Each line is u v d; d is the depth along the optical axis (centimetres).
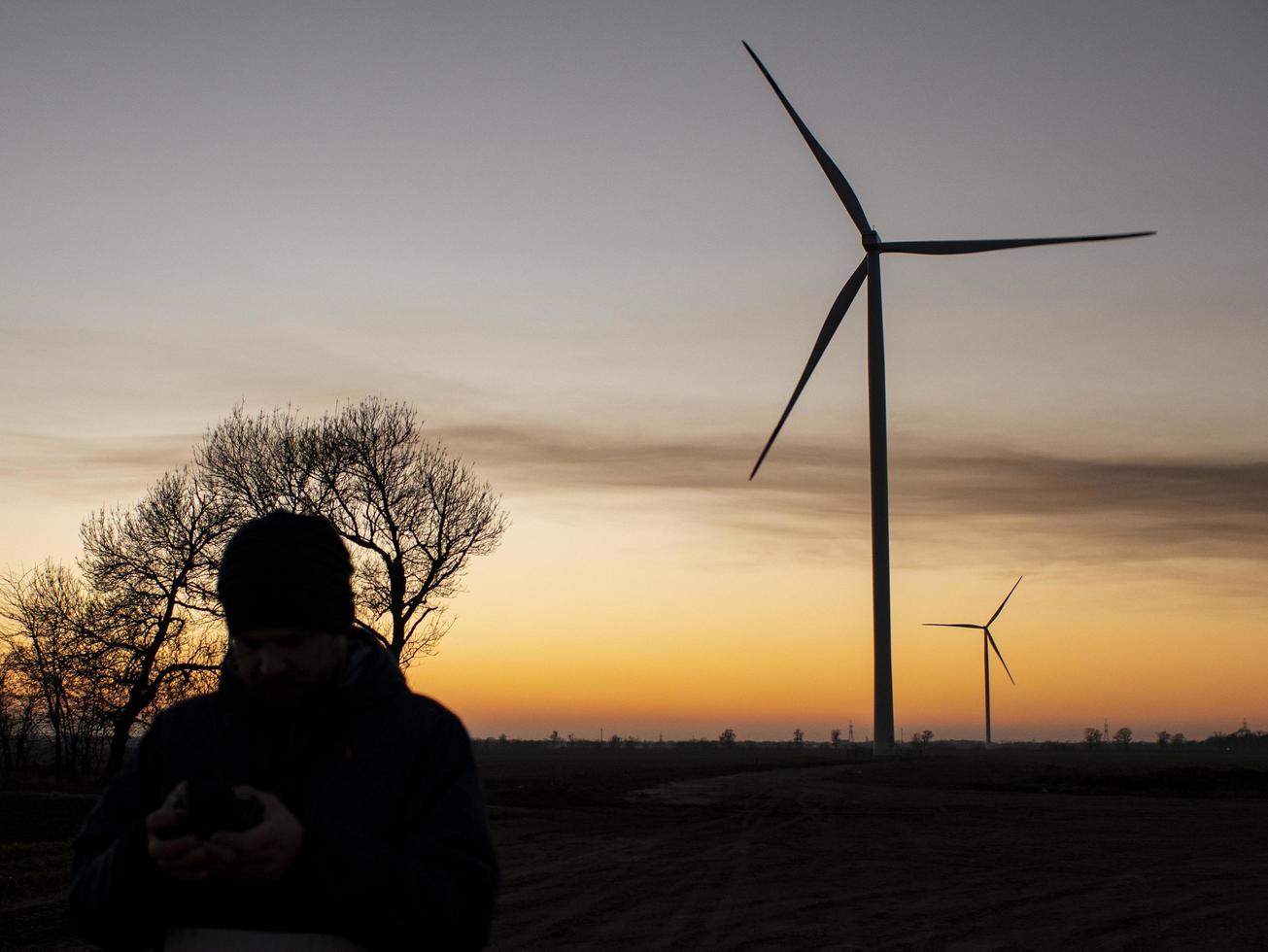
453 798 203
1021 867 1527
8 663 3353
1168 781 4178
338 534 209
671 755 16250
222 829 163
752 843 1842
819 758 12456
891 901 1206
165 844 163
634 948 942
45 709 3525
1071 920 1091
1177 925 1070
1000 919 1095
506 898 1224
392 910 177
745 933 1014
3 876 1188
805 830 2131
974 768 6041
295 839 170
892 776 5228
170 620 3344
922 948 948
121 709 3253
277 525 198
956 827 2220
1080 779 4462
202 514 3372
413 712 207
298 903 180
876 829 2161
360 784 196
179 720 210
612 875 1414
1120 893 1277
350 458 3359
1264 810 2902
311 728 199
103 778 3306
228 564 195
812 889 1295
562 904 1176
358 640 221
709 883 1342
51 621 3325
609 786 4125
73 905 188
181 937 185
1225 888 1326
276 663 191
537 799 3023
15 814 1958
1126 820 2450
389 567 3350
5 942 905
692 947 947
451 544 3384
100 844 204
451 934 187
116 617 3297
